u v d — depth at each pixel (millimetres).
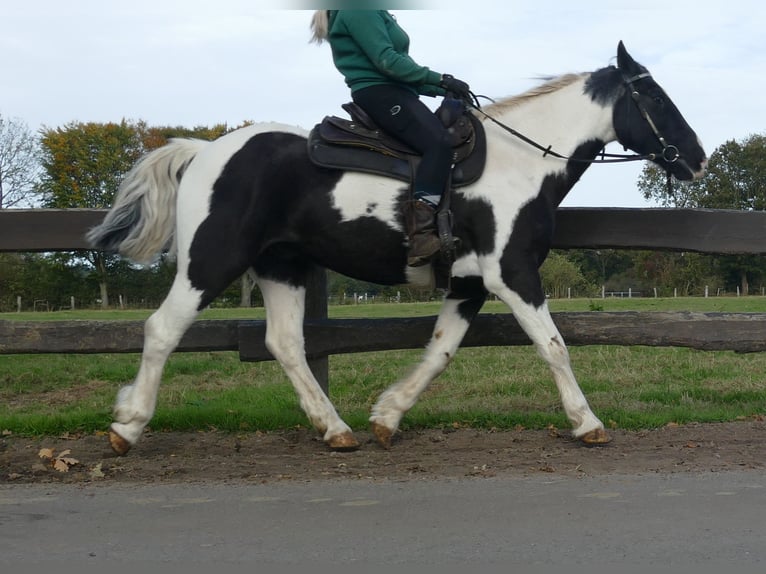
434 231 5371
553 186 5719
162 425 6504
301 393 5898
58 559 3457
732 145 55344
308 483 4754
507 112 5820
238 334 6527
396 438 6137
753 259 53406
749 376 9500
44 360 11672
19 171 52844
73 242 6531
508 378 9477
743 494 4340
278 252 5730
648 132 5855
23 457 5598
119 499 4410
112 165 51969
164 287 45750
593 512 4020
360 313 21703
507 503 4211
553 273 49844
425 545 3570
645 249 6766
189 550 3551
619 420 6543
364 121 5566
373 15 5430
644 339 6648
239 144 5492
